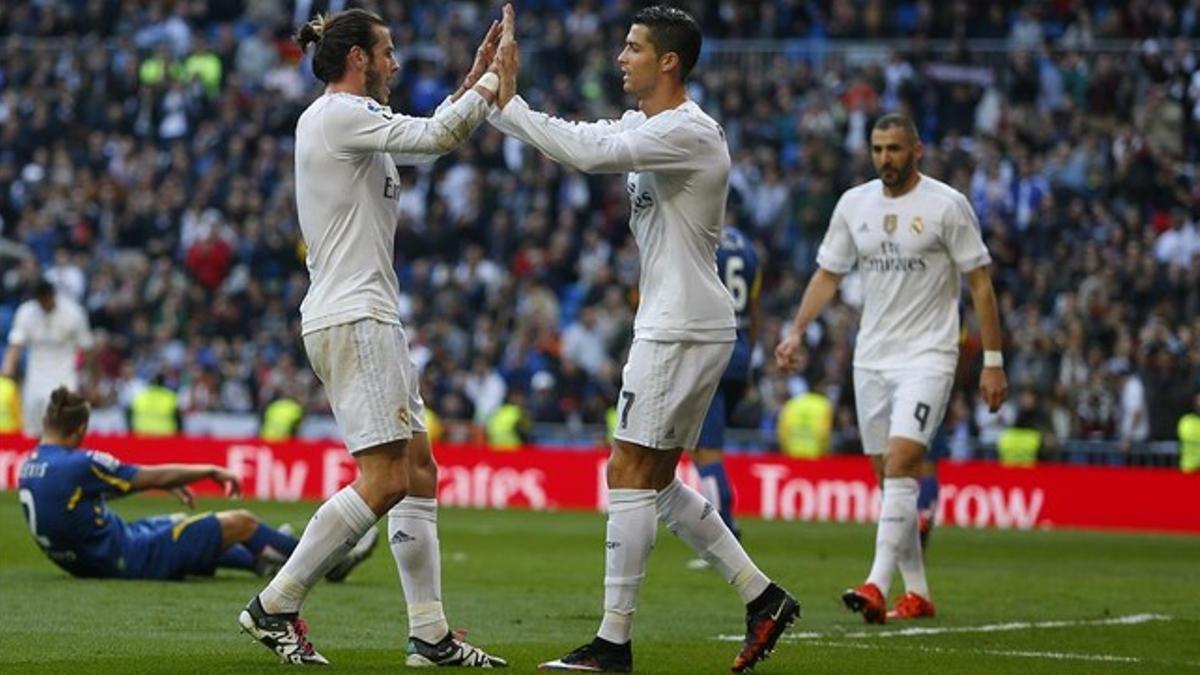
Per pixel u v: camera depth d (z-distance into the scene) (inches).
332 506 404.5
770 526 1135.0
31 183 1640.0
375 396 402.6
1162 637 530.0
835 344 1309.1
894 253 583.8
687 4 1635.1
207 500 1220.5
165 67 1688.0
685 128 407.5
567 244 1485.0
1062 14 1573.6
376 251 407.2
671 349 411.8
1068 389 1250.0
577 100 1573.6
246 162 1612.9
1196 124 1449.3
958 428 1261.1
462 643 417.7
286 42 1688.0
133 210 1585.9
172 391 1407.5
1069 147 1467.8
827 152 1473.9
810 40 1601.9
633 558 413.1
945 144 1450.5
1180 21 1540.4
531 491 1278.3
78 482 616.7
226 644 461.1
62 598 573.3
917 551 580.1
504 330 1435.8
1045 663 451.8
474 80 422.9
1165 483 1167.0
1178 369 1236.5
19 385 1460.4
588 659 411.5
